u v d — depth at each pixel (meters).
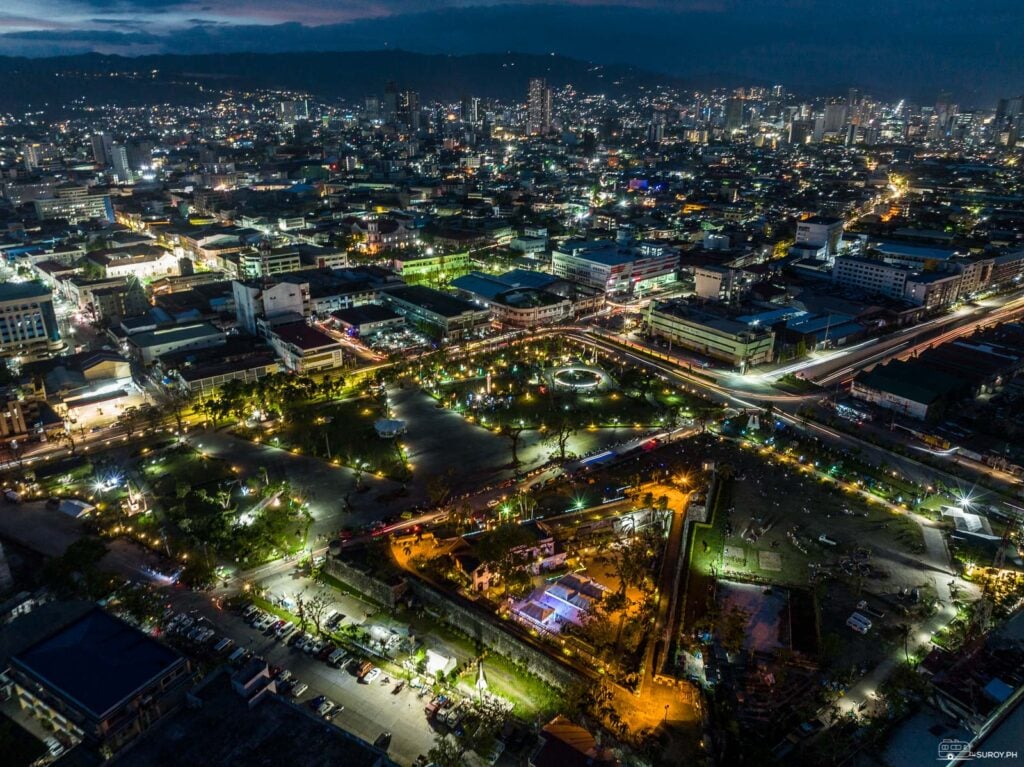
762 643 183.12
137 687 155.38
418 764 148.75
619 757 148.50
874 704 163.50
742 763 144.50
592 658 174.62
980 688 161.25
